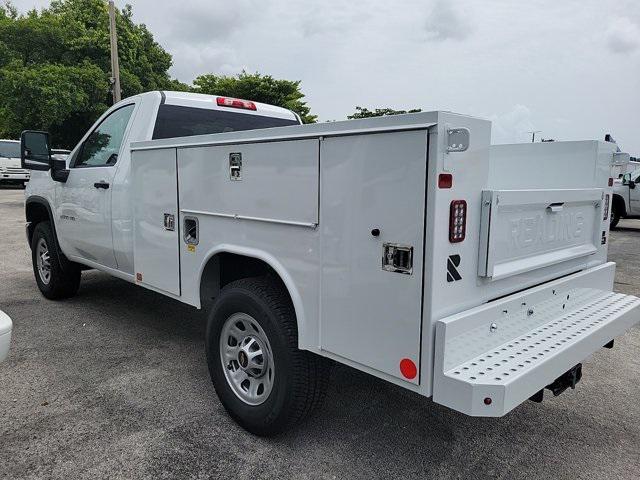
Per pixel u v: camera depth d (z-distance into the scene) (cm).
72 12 3030
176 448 283
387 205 212
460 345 210
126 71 2897
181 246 344
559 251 291
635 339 488
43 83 2434
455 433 306
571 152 341
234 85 2856
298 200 252
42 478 255
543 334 254
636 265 848
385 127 209
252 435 297
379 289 219
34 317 512
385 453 283
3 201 1678
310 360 268
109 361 404
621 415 335
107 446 284
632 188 1386
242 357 289
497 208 222
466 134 190
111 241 426
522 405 346
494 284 237
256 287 283
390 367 219
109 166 431
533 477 265
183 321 507
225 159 296
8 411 322
